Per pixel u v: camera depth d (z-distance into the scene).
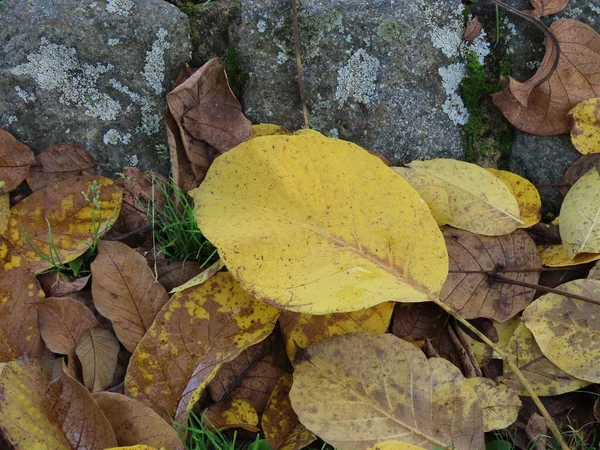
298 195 0.42
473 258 0.47
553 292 0.45
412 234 0.42
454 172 0.47
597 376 0.43
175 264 0.47
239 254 0.41
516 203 0.46
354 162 0.42
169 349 0.42
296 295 0.40
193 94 0.47
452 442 0.40
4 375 0.37
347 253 0.42
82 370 0.43
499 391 0.43
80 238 0.46
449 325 0.46
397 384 0.41
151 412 0.39
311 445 0.44
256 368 0.45
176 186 0.47
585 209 0.46
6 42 0.47
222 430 0.43
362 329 0.44
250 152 0.42
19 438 0.37
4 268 0.44
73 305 0.44
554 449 0.44
